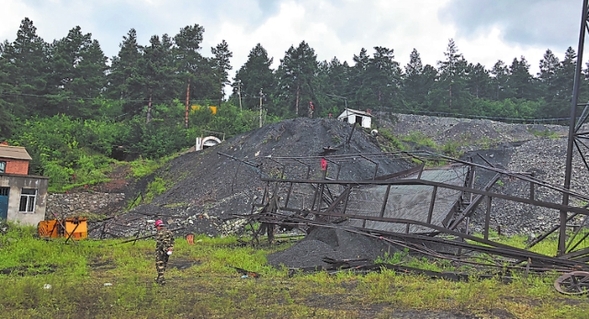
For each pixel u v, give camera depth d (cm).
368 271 1498
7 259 1698
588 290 1125
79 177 4606
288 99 7206
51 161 4812
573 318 871
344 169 3962
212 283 1350
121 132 5888
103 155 5375
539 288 1159
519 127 6962
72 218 2661
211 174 4250
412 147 5691
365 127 5872
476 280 1295
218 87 7638
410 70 10700
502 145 5725
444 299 1080
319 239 1944
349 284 1322
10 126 5247
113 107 7444
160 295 1142
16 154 3553
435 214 1817
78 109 6519
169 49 8262
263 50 8962
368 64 7862
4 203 3052
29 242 2053
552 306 983
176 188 4253
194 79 6925
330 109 7606
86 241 2294
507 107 8788
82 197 4194
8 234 2533
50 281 1270
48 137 5272
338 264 1563
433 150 5619
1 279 1311
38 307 987
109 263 1764
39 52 6962
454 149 5644
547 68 10606
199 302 1052
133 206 4262
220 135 6144
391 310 983
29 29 6969
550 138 5431
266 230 2502
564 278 1179
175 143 5797
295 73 7056
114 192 4494
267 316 941
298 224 2073
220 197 3703
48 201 3997
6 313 916
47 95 6316
